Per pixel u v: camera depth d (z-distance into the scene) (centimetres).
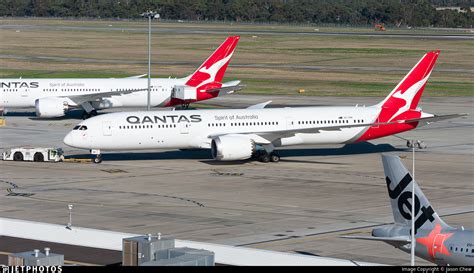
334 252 10356
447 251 8262
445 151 18462
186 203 13288
